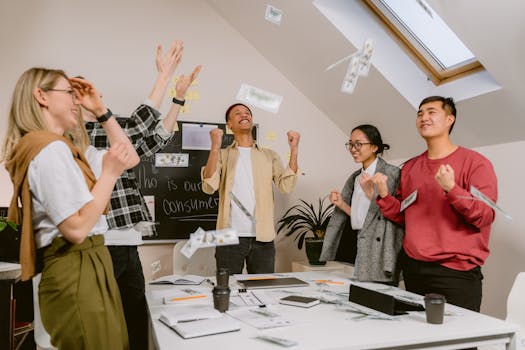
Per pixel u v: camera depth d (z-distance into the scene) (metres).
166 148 3.58
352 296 1.69
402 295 1.82
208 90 3.71
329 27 3.05
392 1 2.94
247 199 2.92
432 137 2.04
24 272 1.20
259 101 2.60
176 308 1.59
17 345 2.60
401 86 3.09
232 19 3.73
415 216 2.01
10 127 1.29
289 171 2.98
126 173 2.11
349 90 1.98
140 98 3.53
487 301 2.92
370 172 2.53
